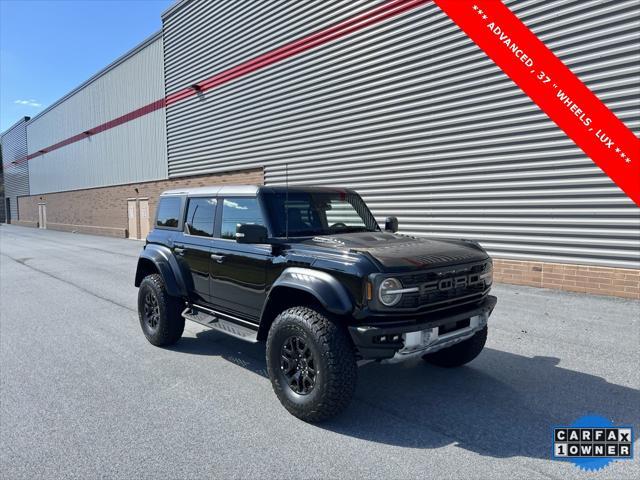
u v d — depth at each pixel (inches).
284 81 543.2
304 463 119.0
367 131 446.9
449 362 181.2
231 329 177.0
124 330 254.2
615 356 191.9
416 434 133.1
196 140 724.0
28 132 1747.0
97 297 350.0
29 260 608.4
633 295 289.0
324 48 487.2
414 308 135.0
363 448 126.0
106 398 161.9
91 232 1195.3
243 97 613.3
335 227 185.2
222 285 184.4
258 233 156.9
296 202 180.1
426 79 390.9
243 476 113.6
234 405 155.1
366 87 443.8
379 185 440.5
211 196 198.4
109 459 122.8
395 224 205.3
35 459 123.5
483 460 119.2
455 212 379.6
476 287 153.4
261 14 571.8
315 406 135.6
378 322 132.1
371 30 435.2
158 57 812.0
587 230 307.7
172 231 219.1
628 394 157.0
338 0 467.8
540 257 331.9
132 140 934.4
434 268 139.6
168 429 138.7
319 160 504.4
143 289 224.1
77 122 1242.0
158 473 115.6
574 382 167.5
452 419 141.9
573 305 276.4
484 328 172.6
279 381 147.6
